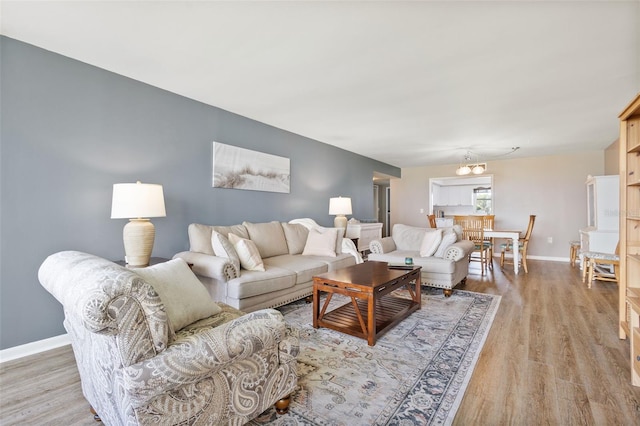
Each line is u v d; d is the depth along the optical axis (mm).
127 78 2797
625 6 1776
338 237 3938
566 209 6184
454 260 3578
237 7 1825
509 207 6730
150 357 1078
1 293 2152
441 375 1842
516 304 3205
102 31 2092
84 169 2537
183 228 3268
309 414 1494
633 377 1733
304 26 2014
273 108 3611
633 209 2246
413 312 2945
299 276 3053
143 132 2920
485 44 2207
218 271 2479
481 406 1552
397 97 3234
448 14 1875
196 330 1520
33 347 2268
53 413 1541
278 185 4414
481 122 4070
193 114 3344
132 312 1046
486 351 2146
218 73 2719
